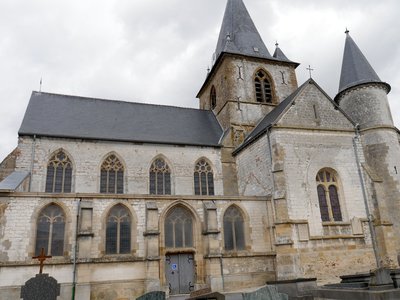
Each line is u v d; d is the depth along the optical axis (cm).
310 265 2366
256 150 2902
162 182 3086
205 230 2366
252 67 3894
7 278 1934
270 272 2409
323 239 2456
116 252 2200
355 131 2875
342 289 1592
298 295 1672
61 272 2009
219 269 2288
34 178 2717
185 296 2192
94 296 2042
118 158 3003
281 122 2702
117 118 3378
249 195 2831
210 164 3250
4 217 2031
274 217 2500
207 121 3825
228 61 3822
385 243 2509
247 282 2336
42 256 1756
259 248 2475
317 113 2844
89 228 2117
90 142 2958
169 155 3155
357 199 2669
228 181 3216
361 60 3231
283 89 3944
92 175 2883
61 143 2873
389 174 2769
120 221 2266
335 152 2759
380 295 1366
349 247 2492
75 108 3331
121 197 2283
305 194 2550
